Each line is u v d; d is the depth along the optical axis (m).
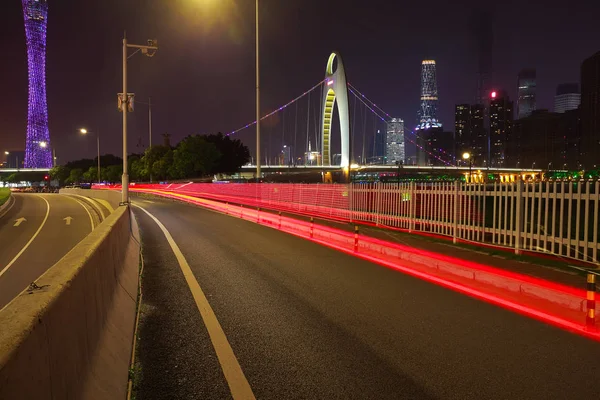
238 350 4.50
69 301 2.61
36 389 1.85
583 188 8.12
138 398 3.49
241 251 11.00
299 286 7.28
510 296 6.71
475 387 3.70
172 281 7.64
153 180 81.75
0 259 15.27
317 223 16.36
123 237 7.93
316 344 4.67
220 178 70.12
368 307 6.06
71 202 44.78
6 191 63.56
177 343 4.70
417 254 9.39
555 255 8.58
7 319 1.94
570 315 5.77
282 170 116.12
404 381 3.81
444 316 5.67
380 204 15.42
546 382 3.80
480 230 10.43
